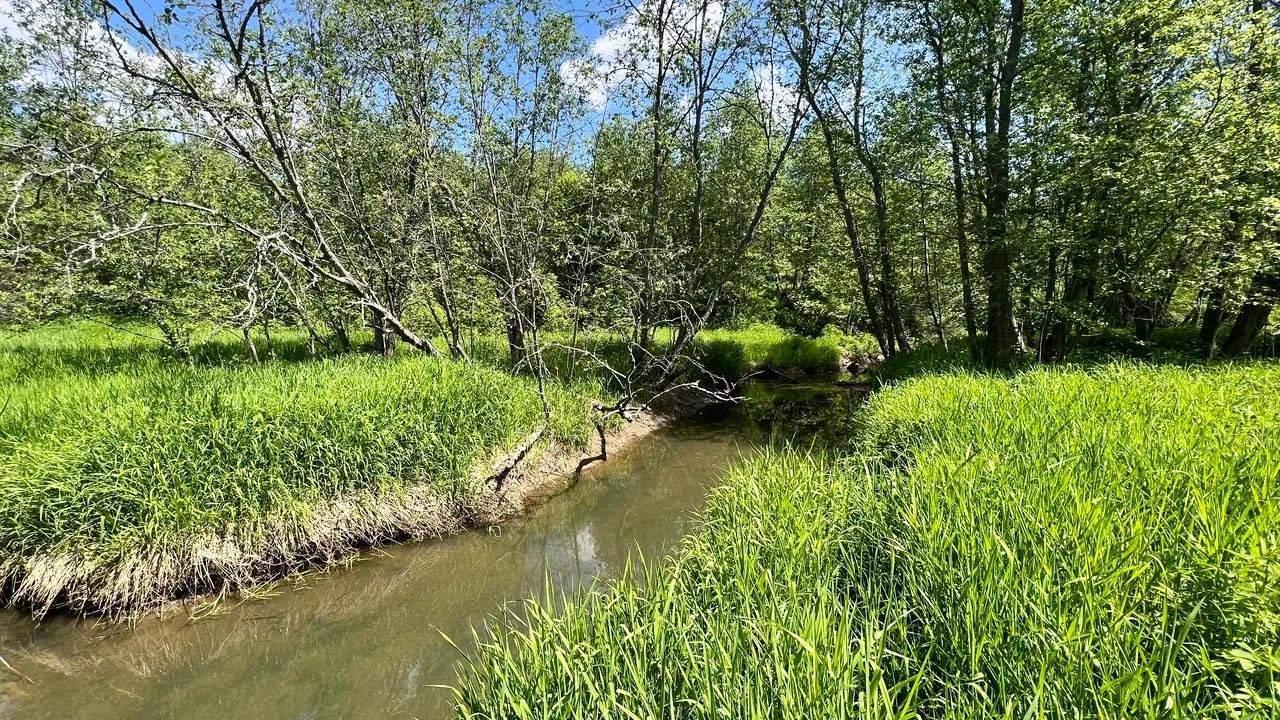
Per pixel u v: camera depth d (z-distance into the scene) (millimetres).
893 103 16016
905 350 19188
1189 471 4102
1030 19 12727
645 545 7816
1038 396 7199
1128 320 16609
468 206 11219
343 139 10742
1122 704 2154
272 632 5762
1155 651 2395
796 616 3127
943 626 3033
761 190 17312
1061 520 3604
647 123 14719
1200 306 19188
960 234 15508
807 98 16078
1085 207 12164
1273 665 2131
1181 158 10633
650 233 15625
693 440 13039
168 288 10688
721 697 2578
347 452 7051
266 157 10070
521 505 8766
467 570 7191
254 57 8664
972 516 3803
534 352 11008
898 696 2824
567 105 12844
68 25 8102
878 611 3141
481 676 4703
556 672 3074
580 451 11055
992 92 14188
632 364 15570
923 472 4859
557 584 6836
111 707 4762
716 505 6113
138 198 9156
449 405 8234
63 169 7656
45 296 9367
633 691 2867
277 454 6648
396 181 11766
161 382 7672
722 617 3281
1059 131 12047
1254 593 2566
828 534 4504
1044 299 13727
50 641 5312
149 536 5832
